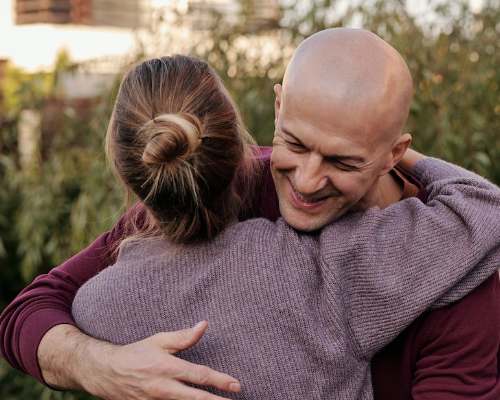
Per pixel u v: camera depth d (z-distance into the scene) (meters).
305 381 1.19
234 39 3.06
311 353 1.19
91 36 5.29
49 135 3.72
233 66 3.07
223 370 1.20
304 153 1.21
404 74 1.20
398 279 1.20
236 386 1.10
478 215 1.24
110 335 1.25
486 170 2.88
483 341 1.25
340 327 1.20
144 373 1.13
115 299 1.25
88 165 3.22
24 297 1.44
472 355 1.25
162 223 1.27
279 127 1.24
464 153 2.85
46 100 3.64
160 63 1.29
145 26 3.23
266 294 1.20
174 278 1.24
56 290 1.46
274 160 1.25
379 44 1.20
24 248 3.40
